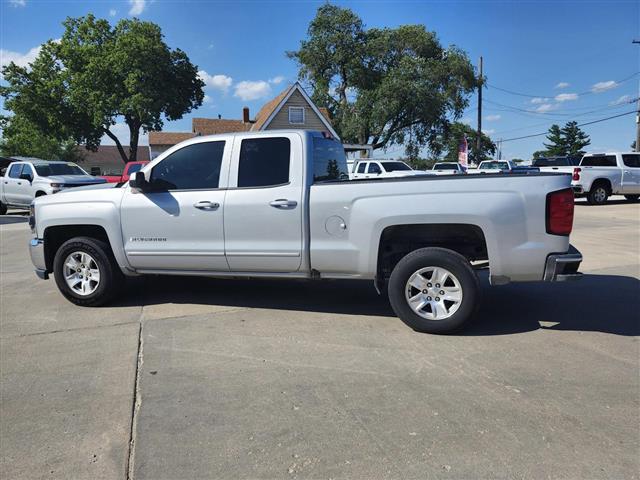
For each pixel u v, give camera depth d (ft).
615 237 34.78
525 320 16.69
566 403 10.96
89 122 138.62
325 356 13.79
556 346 14.30
